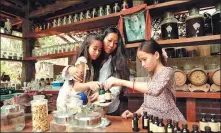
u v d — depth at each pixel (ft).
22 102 4.09
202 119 3.28
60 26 9.19
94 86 4.03
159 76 4.04
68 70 4.49
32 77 10.60
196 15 6.14
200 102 6.15
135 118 3.42
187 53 6.98
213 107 5.98
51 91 8.45
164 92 4.37
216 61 6.45
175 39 6.35
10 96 7.60
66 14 10.03
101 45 4.91
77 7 9.63
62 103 4.37
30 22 10.50
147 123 3.45
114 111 5.20
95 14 8.43
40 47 10.69
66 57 9.73
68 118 3.33
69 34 10.13
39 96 3.56
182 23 7.07
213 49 6.65
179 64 6.95
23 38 10.36
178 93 6.19
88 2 9.27
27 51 10.47
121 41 5.42
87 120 3.19
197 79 5.95
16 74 10.23
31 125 3.70
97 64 5.39
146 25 6.70
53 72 10.18
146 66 4.20
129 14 7.00
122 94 7.05
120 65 5.30
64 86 4.66
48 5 9.73
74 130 3.17
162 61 4.45
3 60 9.37
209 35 6.00
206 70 6.25
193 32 6.14
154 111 4.41
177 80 6.21
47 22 10.39
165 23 6.58
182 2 6.45
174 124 3.22
